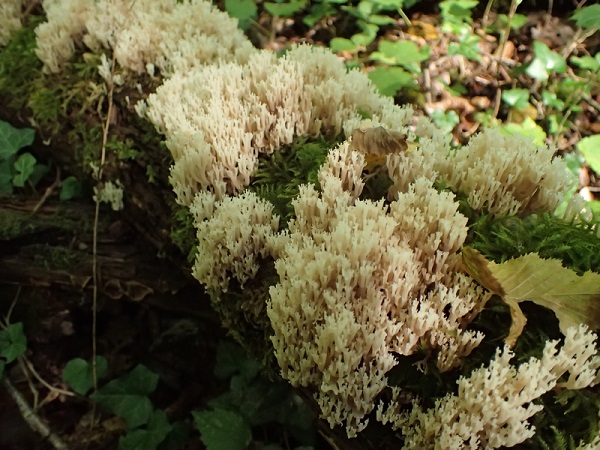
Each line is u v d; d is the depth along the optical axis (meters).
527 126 0.51
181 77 0.38
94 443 0.39
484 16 0.64
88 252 0.41
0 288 0.43
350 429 0.25
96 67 0.43
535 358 0.23
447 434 0.22
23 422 0.39
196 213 0.32
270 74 0.35
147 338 0.44
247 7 0.59
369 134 0.30
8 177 0.44
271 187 0.33
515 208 0.29
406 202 0.27
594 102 0.56
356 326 0.24
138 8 0.44
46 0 0.48
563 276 0.24
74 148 0.43
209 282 0.30
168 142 0.34
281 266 0.27
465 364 0.25
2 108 0.47
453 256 0.26
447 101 0.57
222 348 0.41
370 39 0.57
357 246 0.25
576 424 0.23
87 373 0.40
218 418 0.36
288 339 0.25
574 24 0.64
